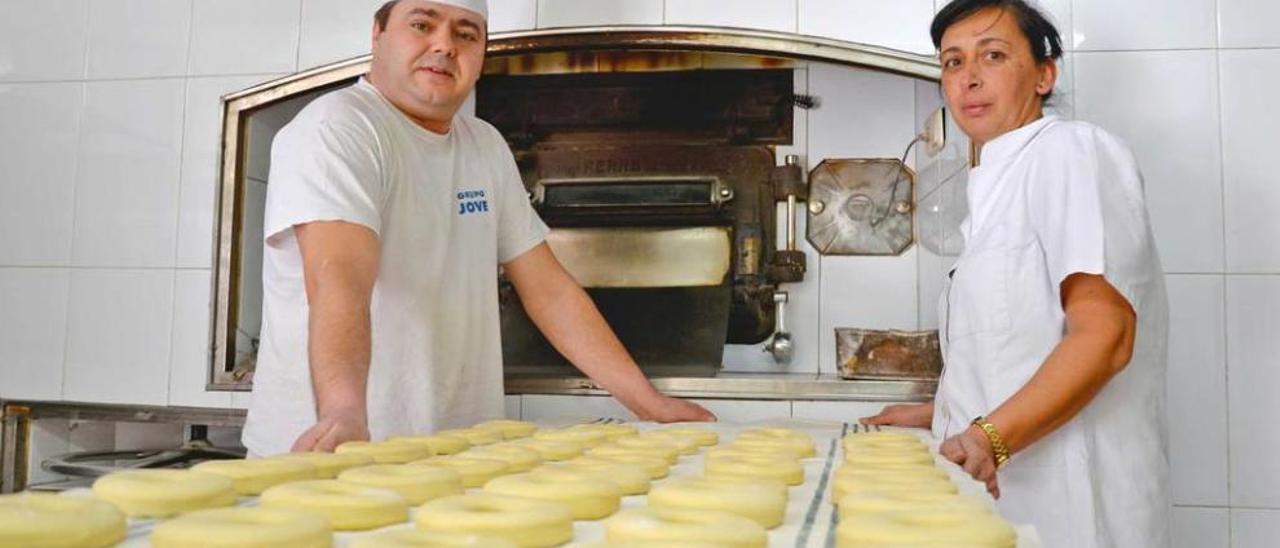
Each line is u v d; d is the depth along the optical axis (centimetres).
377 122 169
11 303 261
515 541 81
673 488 95
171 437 272
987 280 159
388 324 173
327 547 78
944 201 241
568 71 269
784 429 160
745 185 264
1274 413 218
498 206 198
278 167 159
